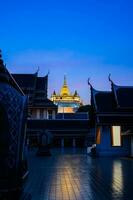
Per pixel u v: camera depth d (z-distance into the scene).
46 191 14.55
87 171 23.98
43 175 21.39
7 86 6.39
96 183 17.16
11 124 6.12
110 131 47.81
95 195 13.40
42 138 50.50
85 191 14.49
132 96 50.22
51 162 34.78
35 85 93.38
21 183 6.41
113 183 17.05
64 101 164.75
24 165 6.97
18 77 93.00
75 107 160.62
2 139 6.03
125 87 51.25
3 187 6.01
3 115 6.07
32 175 21.42
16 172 6.14
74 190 14.80
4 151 6.04
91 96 52.91
